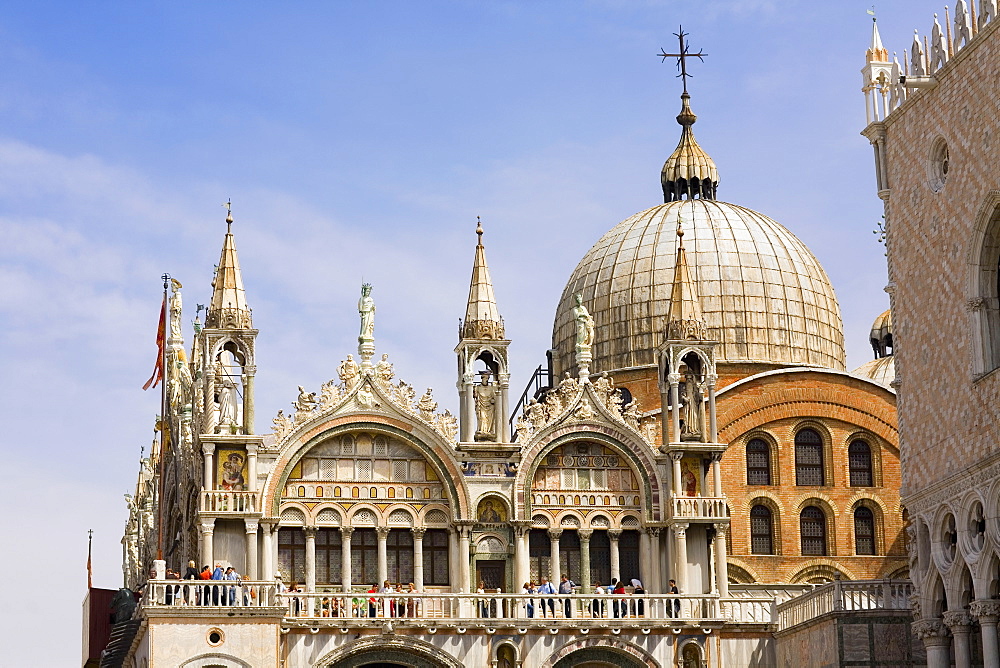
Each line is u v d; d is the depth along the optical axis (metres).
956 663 52.75
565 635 62.50
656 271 84.25
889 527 77.75
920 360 55.72
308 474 65.62
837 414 78.25
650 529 66.81
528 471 66.75
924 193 55.72
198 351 69.81
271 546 64.25
